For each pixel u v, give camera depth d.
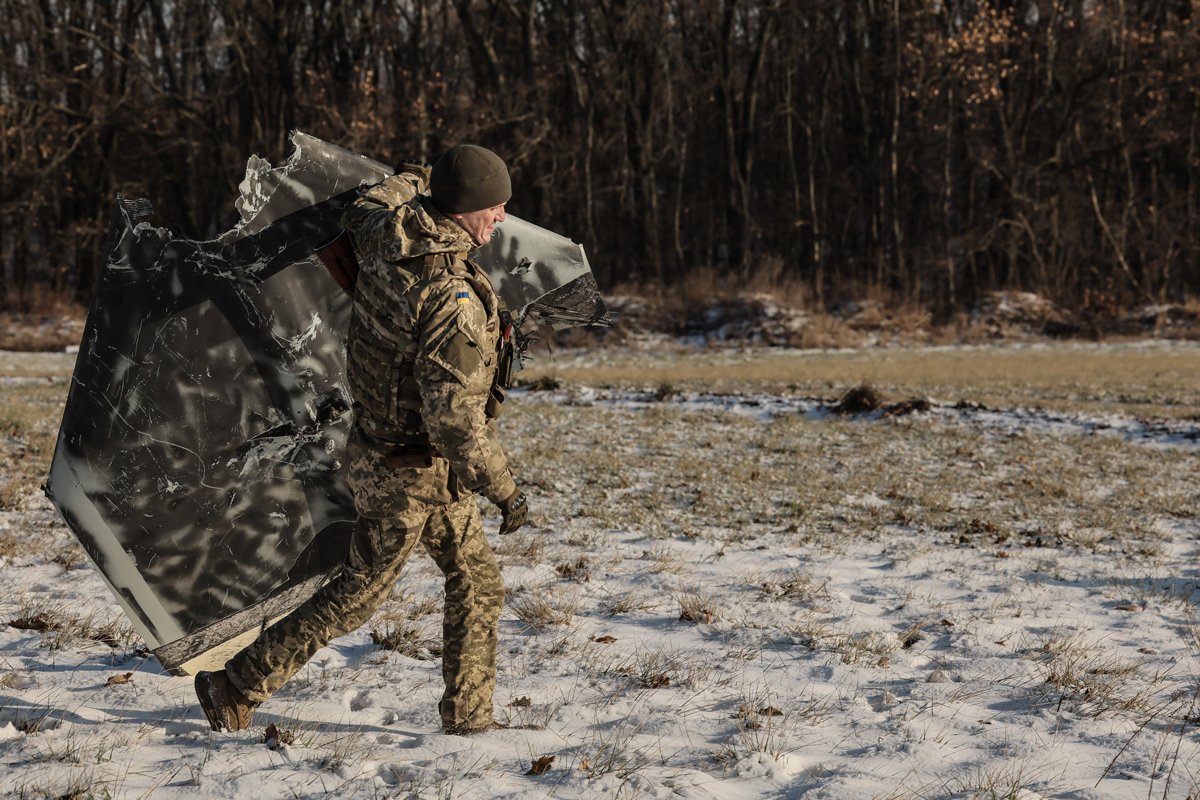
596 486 9.14
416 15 44.16
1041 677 4.11
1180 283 46.06
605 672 3.95
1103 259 45.03
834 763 3.07
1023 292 43.53
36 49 44.12
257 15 42.03
